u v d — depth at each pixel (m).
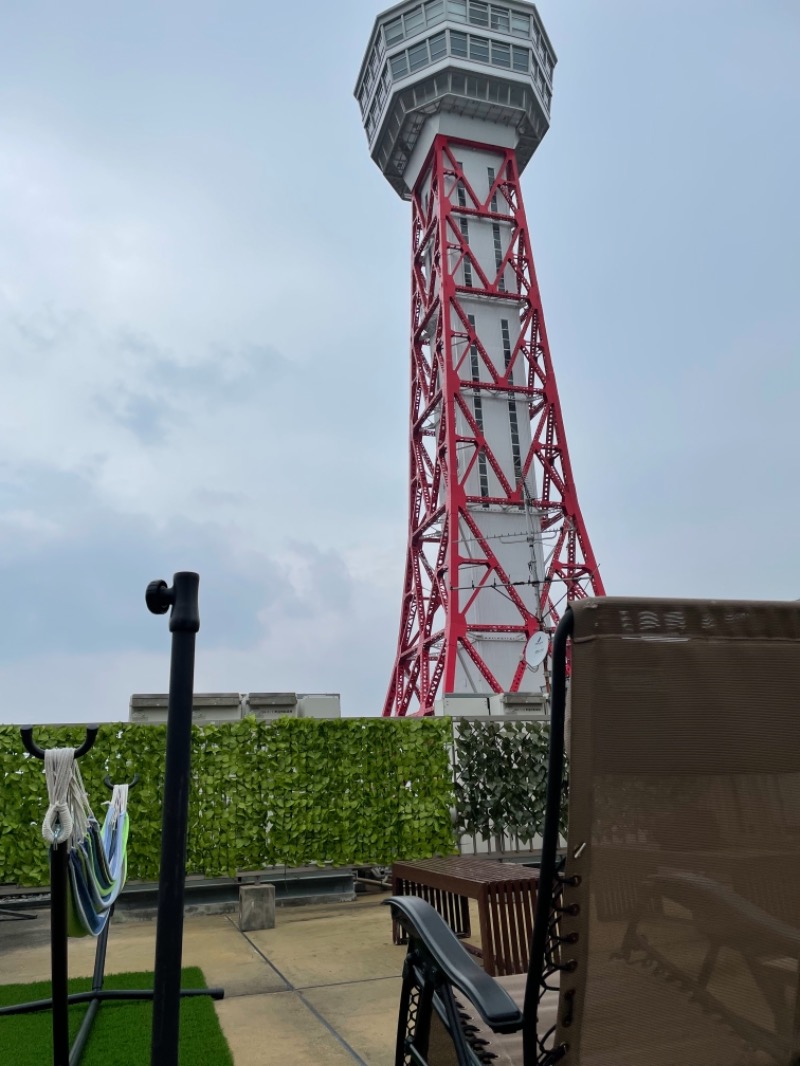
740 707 1.61
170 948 2.06
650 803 1.62
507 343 68.81
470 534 63.16
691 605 1.57
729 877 1.66
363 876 11.22
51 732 9.20
